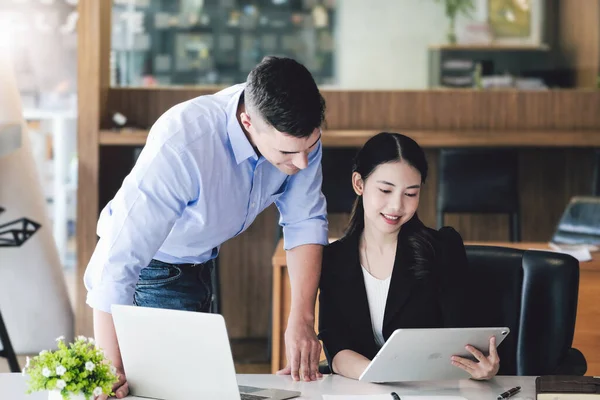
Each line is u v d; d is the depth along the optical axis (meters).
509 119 5.62
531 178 5.70
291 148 2.07
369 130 5.50
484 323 2.68
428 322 2.50
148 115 5.44
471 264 2.72
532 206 5.71
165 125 2.23
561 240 4.42
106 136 5.07
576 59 6.59
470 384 2.26
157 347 2.03
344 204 5.12
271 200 2.52
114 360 2.13
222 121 2.27
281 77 2.03
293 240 2.53
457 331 2.08
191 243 2.46
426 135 5.27
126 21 6.23
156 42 6.43
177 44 6.51
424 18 6.95
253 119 2.08
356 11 6.96
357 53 6.97
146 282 2.55
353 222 2.56
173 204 2.20
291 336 2.40
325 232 2.53
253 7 6.78
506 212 5.29
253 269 5.61
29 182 4.94
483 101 5.61
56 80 7.65
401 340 2.05
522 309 2.67
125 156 5.42
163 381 2.05
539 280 2.65
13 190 4.86
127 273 2.14
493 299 2.69
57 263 5.07
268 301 5.62
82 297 5.11
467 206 5.28
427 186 5.63
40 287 4.95
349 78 6.99
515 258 2.69
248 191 2.39
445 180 5.28
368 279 2.53
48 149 7.66
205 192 2.27
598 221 4.36
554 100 5.63
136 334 2.04
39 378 1.85
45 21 7.61
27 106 7.59
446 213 5.37
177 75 6.52
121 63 6.08
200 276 2.59
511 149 5.29
